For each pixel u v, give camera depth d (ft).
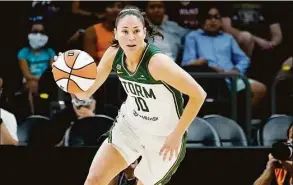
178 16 46.91
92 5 47.29
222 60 45.65
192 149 30.96
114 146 24.53
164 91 23.71
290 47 47.73
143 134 24.70
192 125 35.47
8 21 46.57
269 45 47.34
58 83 24.11
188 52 45.47
